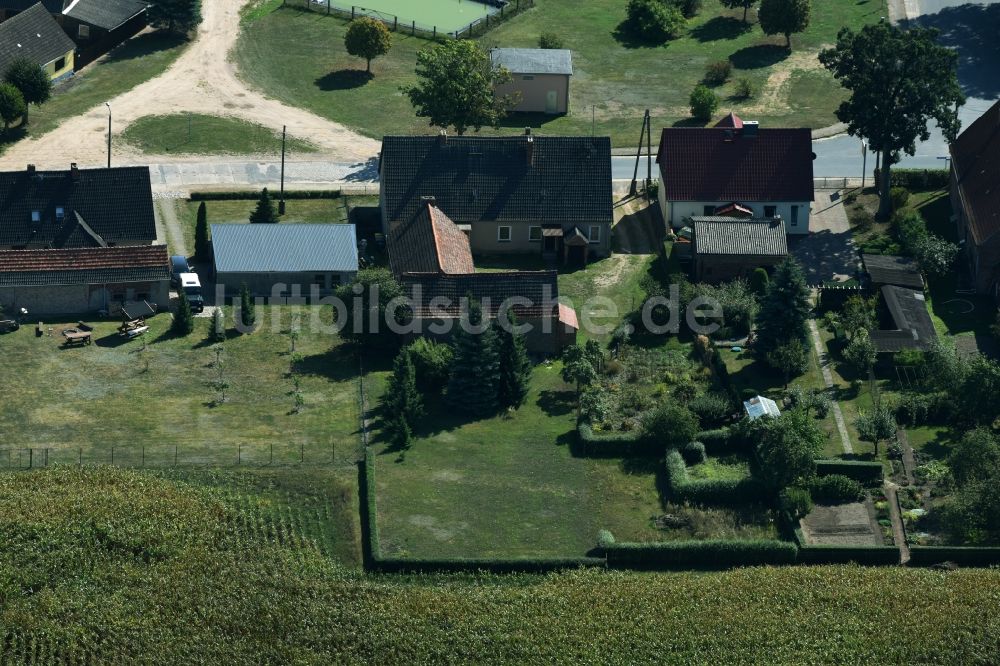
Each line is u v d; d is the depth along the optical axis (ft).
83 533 602.44
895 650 561.02
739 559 603.26
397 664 552.00
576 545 609.42
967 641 563.48
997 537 607.37
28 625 565.53
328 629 563.89
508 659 554.46
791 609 576.61
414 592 579.89
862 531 620.08
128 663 551.59
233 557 594.24
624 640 562.25
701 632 566.36
